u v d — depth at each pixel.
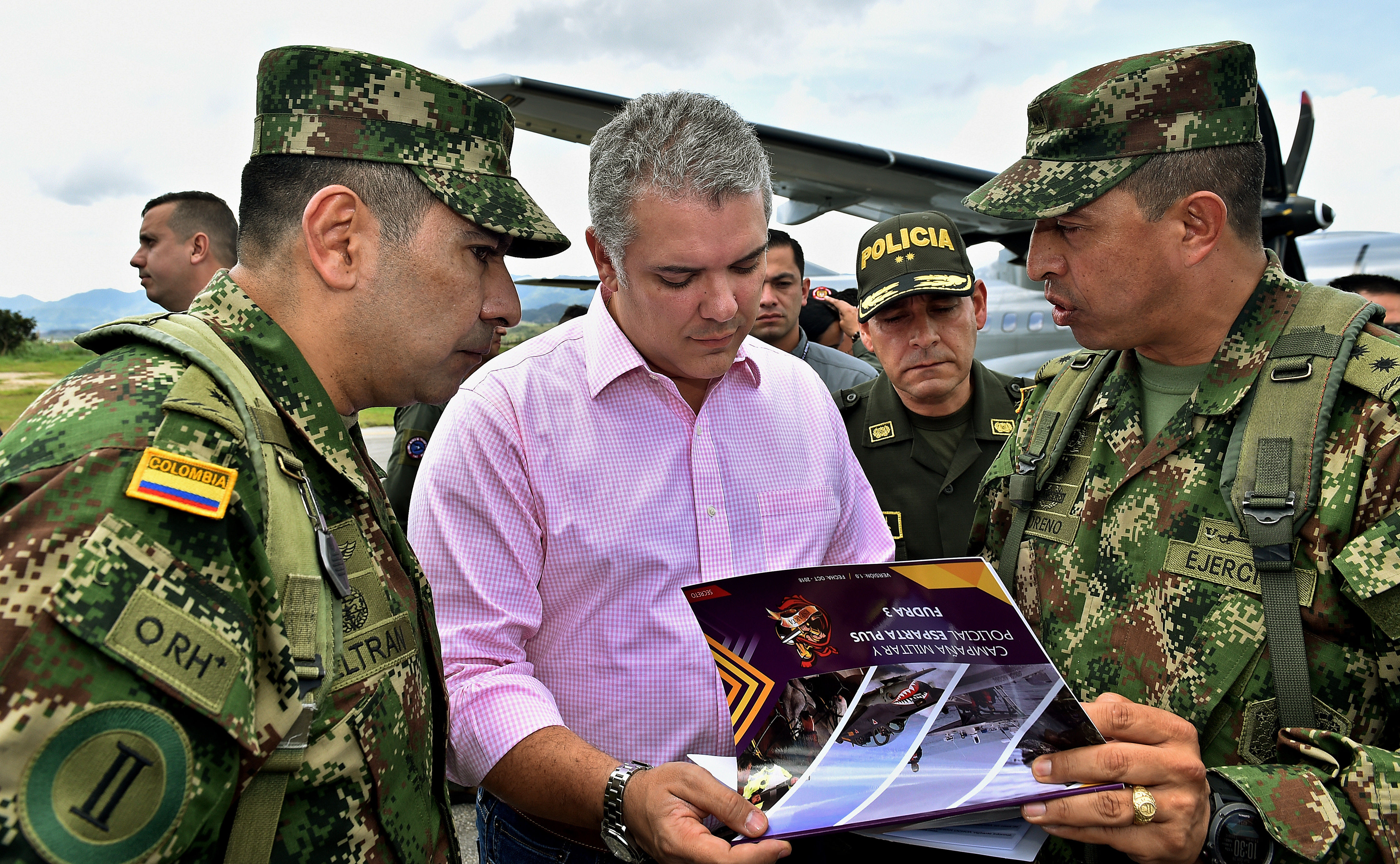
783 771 1.08
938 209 8.29
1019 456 1.57
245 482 0.80
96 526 0.68
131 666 0.66
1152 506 1.31
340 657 0.85
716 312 1.26
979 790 1.01
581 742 1.22
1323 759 1.07
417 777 0.95
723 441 1.47
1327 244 8.87
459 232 1.00
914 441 2.48
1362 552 1.04
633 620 1.37
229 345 0.89
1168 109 1.23
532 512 1.37
